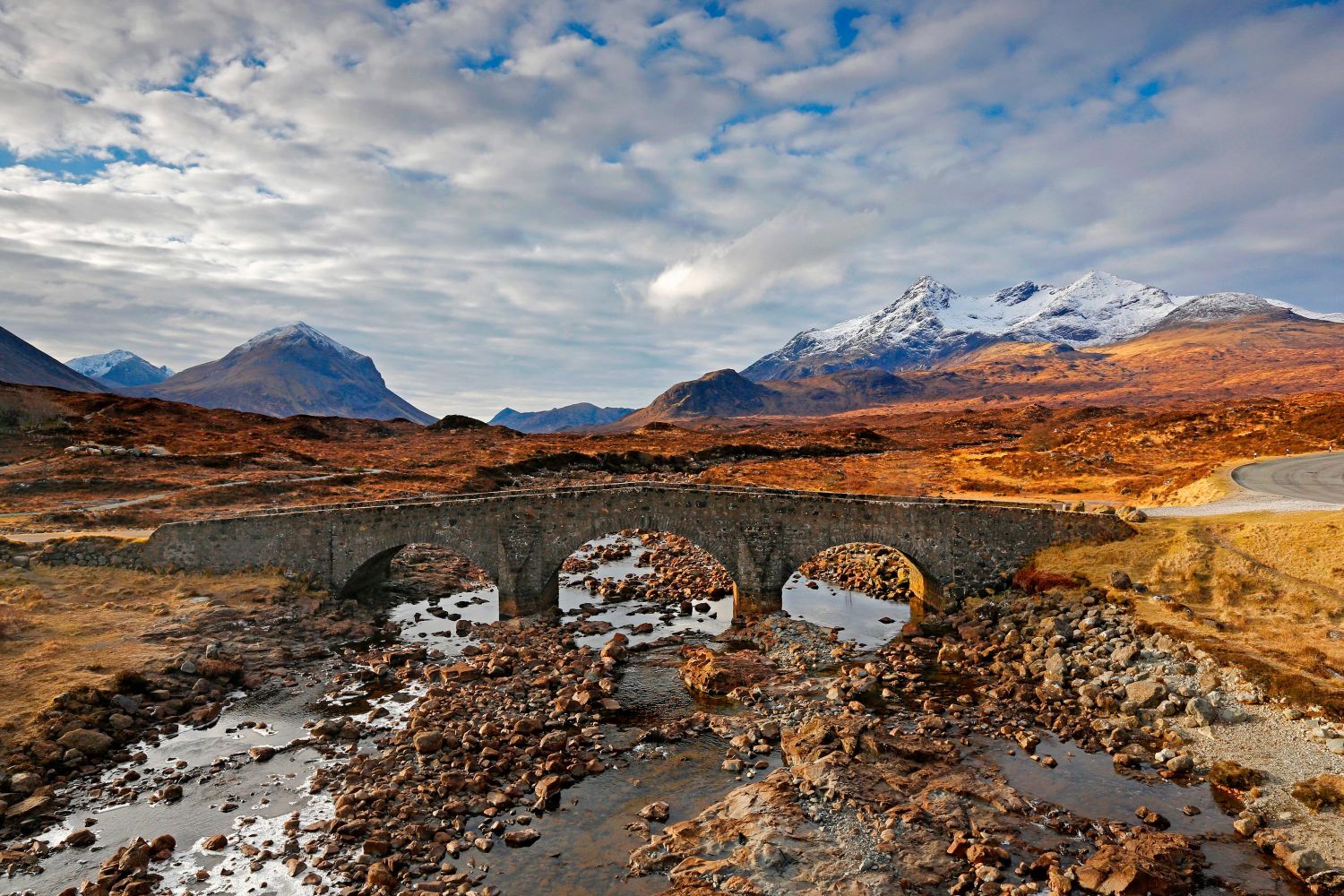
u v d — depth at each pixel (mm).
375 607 52344
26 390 115000
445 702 34625
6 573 45594
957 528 46531
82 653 36312
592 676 37938
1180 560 39938
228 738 31438
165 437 103250
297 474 89500
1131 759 27531
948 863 21906
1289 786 24875
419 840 23734
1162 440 97312
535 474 108812
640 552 73250
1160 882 20250
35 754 27906
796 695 35312
